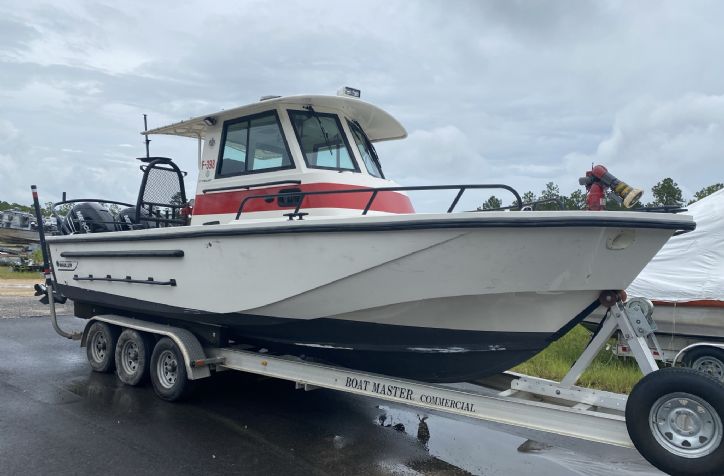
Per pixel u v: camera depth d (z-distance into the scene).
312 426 5.04
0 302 12.80
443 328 4.38
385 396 4.39
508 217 3.67
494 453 4.51
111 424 4.90
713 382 3.24
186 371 5.36
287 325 4.96
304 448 4.50
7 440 4.45
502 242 3.79
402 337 4.56
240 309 4.95
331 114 5.59
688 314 7.17
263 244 4.68
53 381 6.30
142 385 6.11
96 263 6.52
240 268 4.89
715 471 3.18
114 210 7.82
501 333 4.26
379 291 4.30
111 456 4.20
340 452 4.44
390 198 5.39
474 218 3.74
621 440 3.53
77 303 7.29
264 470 4.05
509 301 4.10
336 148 5.50
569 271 3.85
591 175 4.14
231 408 5.48
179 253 5.38
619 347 6.71
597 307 4.18
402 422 5.22
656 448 3.36
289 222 4.44
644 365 3.87
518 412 3.85
